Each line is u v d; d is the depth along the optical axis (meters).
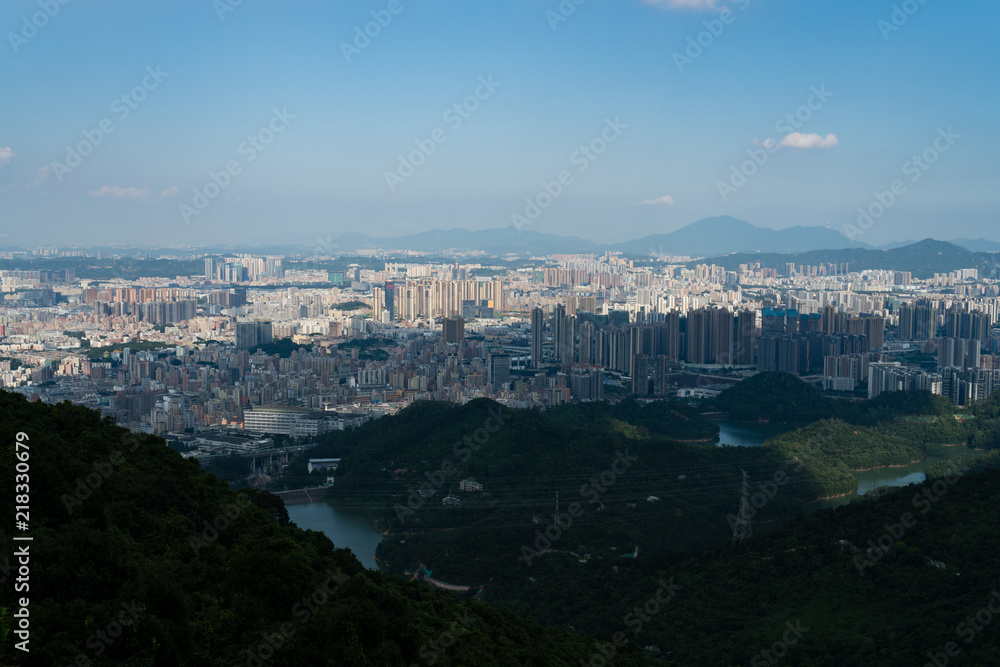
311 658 82.56
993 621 117.25
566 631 136.75
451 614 115.94
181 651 76.00
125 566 80.62
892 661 115.62
